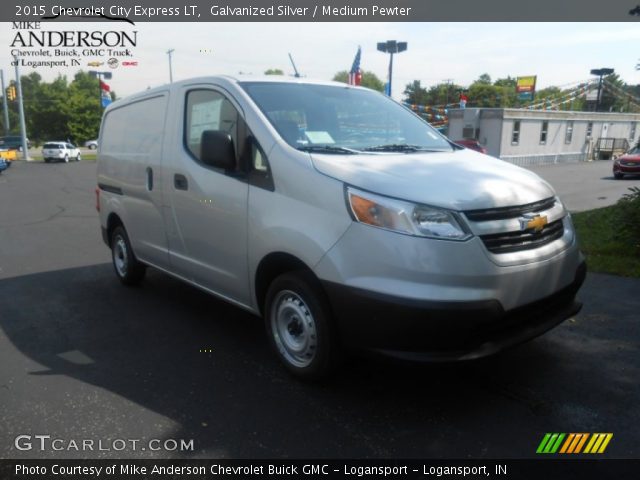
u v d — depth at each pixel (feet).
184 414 10.68
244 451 9.44
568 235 11.78
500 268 9.85
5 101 195.62
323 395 11.32
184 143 14.70
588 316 15.44
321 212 10.63
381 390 11.47
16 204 47.26
